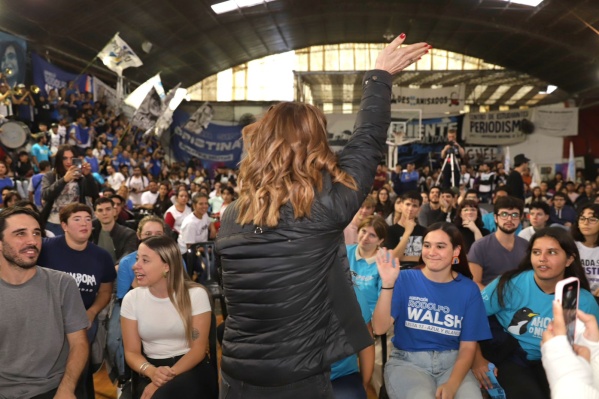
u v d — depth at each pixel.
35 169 11.44
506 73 23.44
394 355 3.10
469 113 22.89
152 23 17.06
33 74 14.30
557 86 23.88
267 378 1.66
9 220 2.47
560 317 1.35
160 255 3.02
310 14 19.80
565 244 2.89
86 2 14.13
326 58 24.95
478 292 2.99
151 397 2.82
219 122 24.77
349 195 1.64
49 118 14.00
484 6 18.05
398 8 19.34
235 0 17.66
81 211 3.51
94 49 16.92
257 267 1.64
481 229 5.58
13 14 13.17
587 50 19.30
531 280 3.04
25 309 2.55
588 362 1.38
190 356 3.00
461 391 2.77
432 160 22.50
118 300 3.66
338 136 22.42
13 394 2.57
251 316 1.67
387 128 1.75
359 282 3.85
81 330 2.72
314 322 1.66
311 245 1.62
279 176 1.62
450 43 22.67
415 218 5.62
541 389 2.87
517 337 3.04
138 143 19.25
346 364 2.86
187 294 3.09
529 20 18.55
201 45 20.56
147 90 13.43
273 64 24.97
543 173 23.11
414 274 3.11
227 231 1.72
